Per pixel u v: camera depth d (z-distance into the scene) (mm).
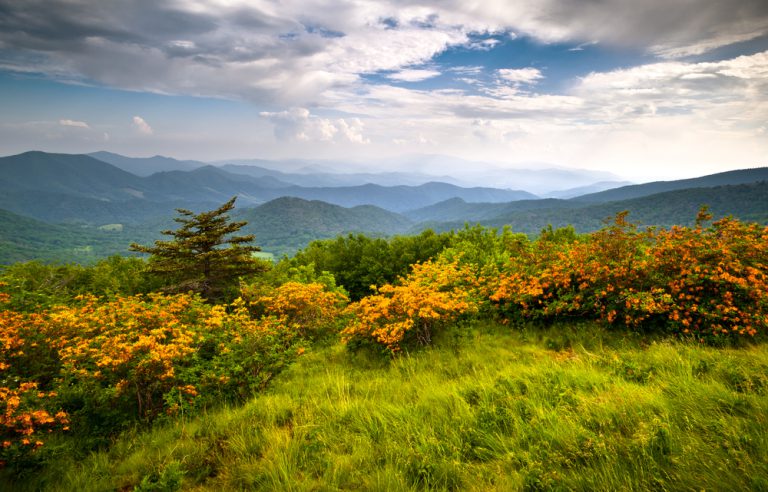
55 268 18391
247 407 6336
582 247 9266
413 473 3973
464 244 22891
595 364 6090
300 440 4969
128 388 6328
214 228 17000
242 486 4227
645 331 7383
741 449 3162
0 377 6270
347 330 9625
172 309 9336
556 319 8727
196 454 5023
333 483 3936
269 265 21453
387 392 6496
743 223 7316
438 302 8812
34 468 4895
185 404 6281
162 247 16203
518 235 15406
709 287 6969
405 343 9180
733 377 4691
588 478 3205
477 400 5484
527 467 3664
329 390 6988
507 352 7535
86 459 5207
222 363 7230
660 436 3531
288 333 9891
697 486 2887
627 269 7840
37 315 7797
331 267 31828
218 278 17016
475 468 3877
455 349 8375
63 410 5977
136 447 5473
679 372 5129
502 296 9508
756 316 6145
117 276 19078
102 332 7699
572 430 4027
